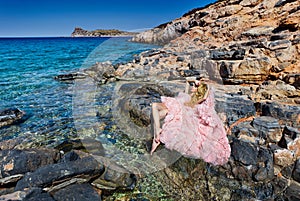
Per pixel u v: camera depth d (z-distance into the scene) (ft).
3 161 11.35
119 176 11.21
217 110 13.47
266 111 14.43
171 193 10.96
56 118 19.49
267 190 10.54
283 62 18.94
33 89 30.04
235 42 27.30
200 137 11.12
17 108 21.65
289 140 11.84
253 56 20.20
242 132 12.95
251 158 11.27
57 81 34.94
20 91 29.07
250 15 33.12
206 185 11.13
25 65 56.03
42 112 21.04
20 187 9.96
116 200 10.58
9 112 19.31
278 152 11.42
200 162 11.51
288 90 16.33
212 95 11.80
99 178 11.16
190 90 12.07
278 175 11.00
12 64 58.90
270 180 10.81
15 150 12.17
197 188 11.11
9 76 40.88
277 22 28.53
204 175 11.39
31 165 11.54
